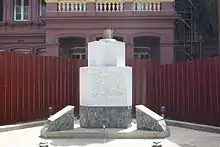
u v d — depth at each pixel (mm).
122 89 10922
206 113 12070
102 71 10898
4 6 24344
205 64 12164
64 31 20141
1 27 24281
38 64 13953
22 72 13266
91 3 19984
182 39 24094
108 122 10852
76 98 15500
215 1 23953
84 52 21938
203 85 12250
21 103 13164
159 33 19875
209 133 11156
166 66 14523
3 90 12469
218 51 22156
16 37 24234
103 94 10875
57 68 14758
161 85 14766
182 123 12664
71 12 20000
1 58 12461
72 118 10664
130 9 19906
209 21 24312
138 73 15500
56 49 20156
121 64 11289
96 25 20047
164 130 10273
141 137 10133
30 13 24234
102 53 11094
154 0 19828
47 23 20188
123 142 9430
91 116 10883
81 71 11289
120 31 19969
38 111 13859
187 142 9578
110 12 19922
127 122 10914
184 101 13344
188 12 24000
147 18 19812
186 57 23844
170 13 19812
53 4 20094
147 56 22125
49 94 14359
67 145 9016
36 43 24109
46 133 10211
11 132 11523
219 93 11422
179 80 13688
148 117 10453
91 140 9750
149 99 15219
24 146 9102
